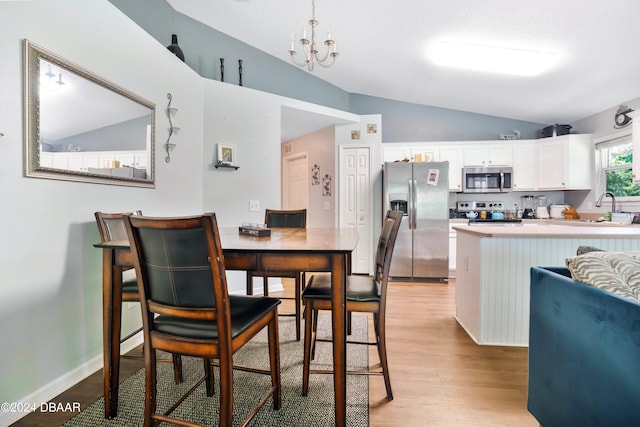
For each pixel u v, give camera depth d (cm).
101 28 191
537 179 468
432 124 522
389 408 152
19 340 145
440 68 373
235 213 338
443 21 278
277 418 144
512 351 214
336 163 480
